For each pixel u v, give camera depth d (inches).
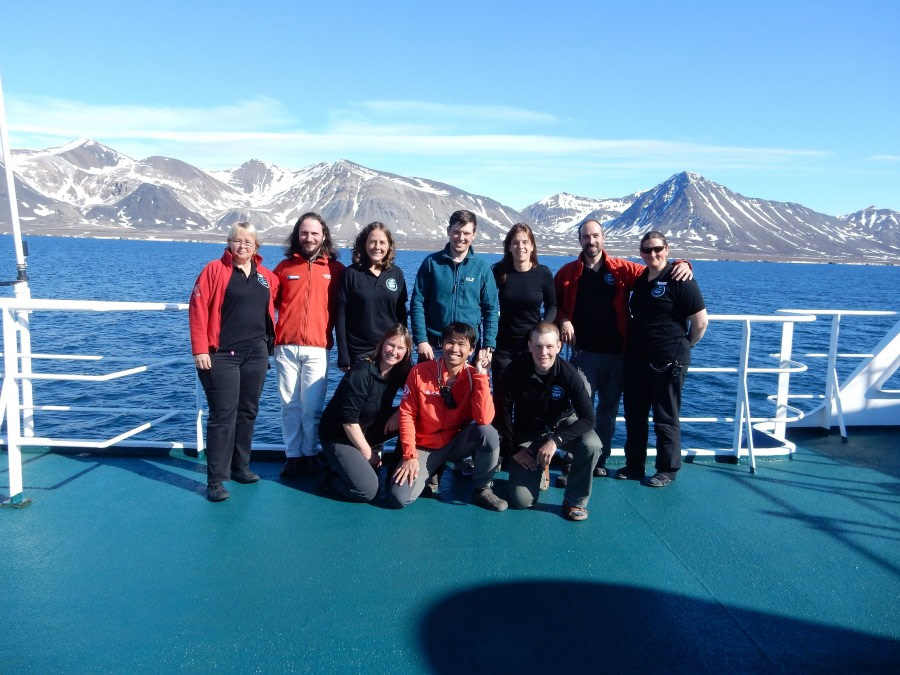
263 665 94.0
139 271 2687.0
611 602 113.4
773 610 112.3
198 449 187.0
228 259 157.2
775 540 140.3
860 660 98.7
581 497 148.6
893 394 232.8
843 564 129.6
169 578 118.3
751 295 2623.0
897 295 3208.7
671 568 126.6
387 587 116.6
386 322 170.1
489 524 146.2
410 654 97.3
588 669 94.9
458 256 170.7
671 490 170.1
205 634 101.2
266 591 114.5
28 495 156.5
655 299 167.0
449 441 159.5
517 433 161.6
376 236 164.6
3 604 108.4
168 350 802.8
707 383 700.7
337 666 94.0
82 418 493.7
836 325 221.6
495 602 112.5
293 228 171.9
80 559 124.9
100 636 100.1
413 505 156.6
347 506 154.6
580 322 179.6
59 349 784.3
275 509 151.6
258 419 497.4
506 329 176.2
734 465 191.8
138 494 158.7
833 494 168.4
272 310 168.2
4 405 146.9
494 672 93.5
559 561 128.3
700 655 99.1
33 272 2377.0
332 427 157.1
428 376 153.9
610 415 182.5
